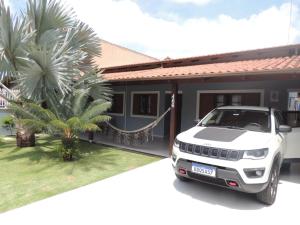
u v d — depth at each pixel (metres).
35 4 8.47
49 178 6.04
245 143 4.37
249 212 4.29
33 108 7.48
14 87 8.62
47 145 9.91
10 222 3.86
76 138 7.91
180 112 11.97
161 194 5.00
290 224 3.92
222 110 6.08
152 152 8.80
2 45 7.88
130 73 10.80
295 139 6.06
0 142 10.61
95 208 4.36
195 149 4.64
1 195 4.95
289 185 5.64
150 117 12.77
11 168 6.89
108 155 8.48
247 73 5.79
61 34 8.78
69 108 8.19
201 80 7.25
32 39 8.27
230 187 4.30
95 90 9.04
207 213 4.23
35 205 4.46
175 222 3.92
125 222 3.90
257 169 4.17
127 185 5.49
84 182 5.74
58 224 3.81
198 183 5.61
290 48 8.38
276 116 5.73
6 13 7.68
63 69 7.54
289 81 9.00
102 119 7.71
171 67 11.30
